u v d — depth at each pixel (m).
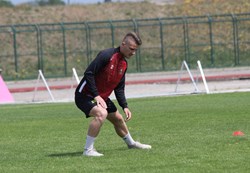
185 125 34.94
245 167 21.69
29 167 23.50
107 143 29.05
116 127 26.48
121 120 26.28
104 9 122.75
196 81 71.44
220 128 32.84
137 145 26.53
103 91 25.22
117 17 119.50
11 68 103.31
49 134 34.09
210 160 23.09
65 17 119.12
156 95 61.25
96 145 28.42
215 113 40.53
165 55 105.69
